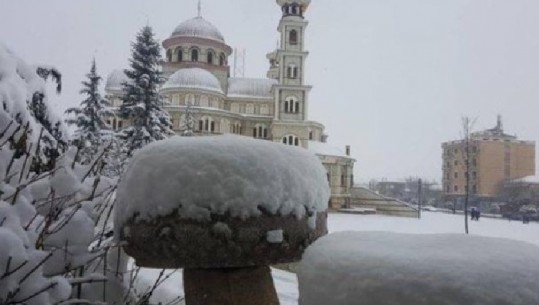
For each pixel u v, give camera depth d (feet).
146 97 82.38
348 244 6.51
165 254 8.13
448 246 6.11
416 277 5.44
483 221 121.39
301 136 175.73
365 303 5.65
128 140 78.13
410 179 273.75
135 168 8.65
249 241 7.93
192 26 201.87
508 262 5.45
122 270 10.73
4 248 7.57
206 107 176.76
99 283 10.11
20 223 8.37
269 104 197.16
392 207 160.86
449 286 5.28
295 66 178.60
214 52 201.87
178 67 198.29
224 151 8.22
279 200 8.17
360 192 178.81
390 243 6.44
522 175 188.96
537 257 5.64
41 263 7.83
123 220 8.70
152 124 81.82
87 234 9.19
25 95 12.78
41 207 9.34
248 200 7.95
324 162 172.35
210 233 7.89
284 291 25.93
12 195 8.87
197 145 8.38
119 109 83.61
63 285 8.25
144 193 8.29
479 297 5.17
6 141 9.04
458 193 189.88
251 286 9.32
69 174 9.74
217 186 7.96
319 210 8.96
